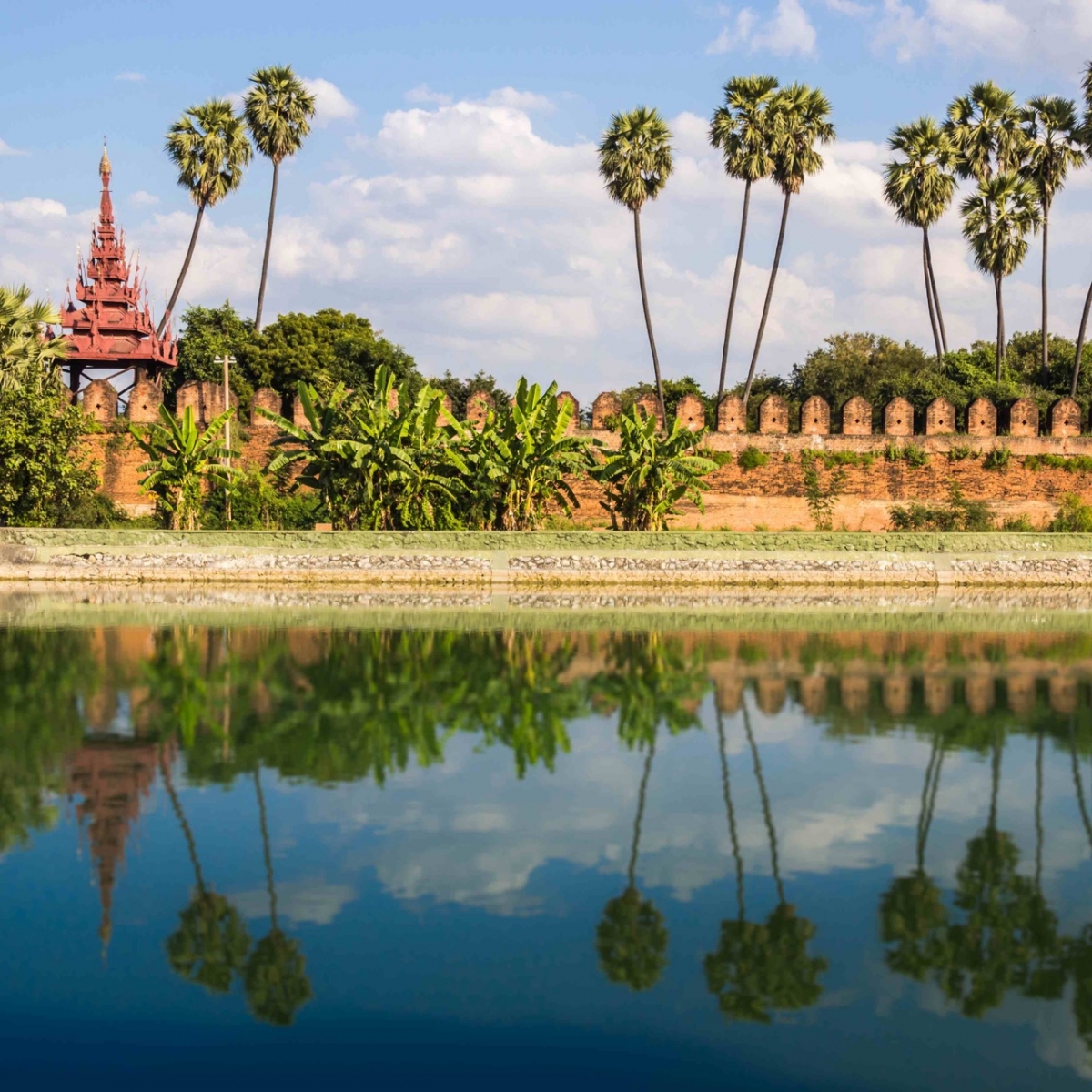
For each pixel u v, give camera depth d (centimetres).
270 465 3250
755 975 635
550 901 730
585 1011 597
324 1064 548
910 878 775
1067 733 1212
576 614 2359
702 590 3041
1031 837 863
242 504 3691
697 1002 607
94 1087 527
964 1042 566
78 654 1681
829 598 2850
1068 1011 600
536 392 3269
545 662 1670
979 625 2247
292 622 2131
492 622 2180
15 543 3052
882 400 4719
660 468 3375
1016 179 4909
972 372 4972
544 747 1133
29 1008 595
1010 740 1181
